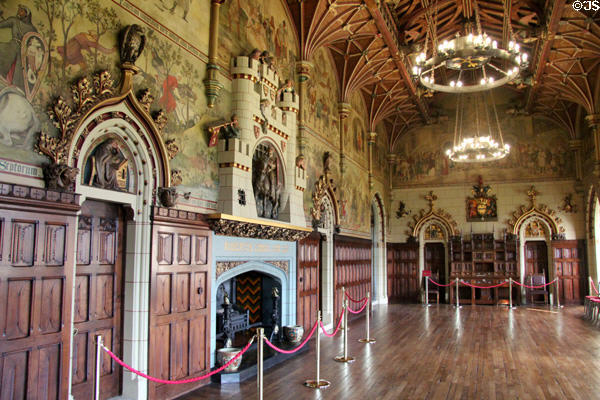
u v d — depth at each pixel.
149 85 8.21
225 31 10.70
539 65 17.69
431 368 10.71
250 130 10.91
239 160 10.28
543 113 24.80
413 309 22.83
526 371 10.45
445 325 17.31
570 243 24.38
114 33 7.48
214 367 9.76
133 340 7.90
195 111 9.49
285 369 10.62
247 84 10.88
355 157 20.86
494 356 11.98
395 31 16.89
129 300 7.99
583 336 14.94
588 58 17.42
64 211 6.48
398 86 21.56
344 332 11.65
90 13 7.04
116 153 7.77
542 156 25.31
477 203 26.28
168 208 8.49
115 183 7.73
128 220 8.19
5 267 5.72
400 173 27.88
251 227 10.55
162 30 8.59
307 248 14.62
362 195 21.86
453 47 12.30
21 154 5.94
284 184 12.92
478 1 17.00
